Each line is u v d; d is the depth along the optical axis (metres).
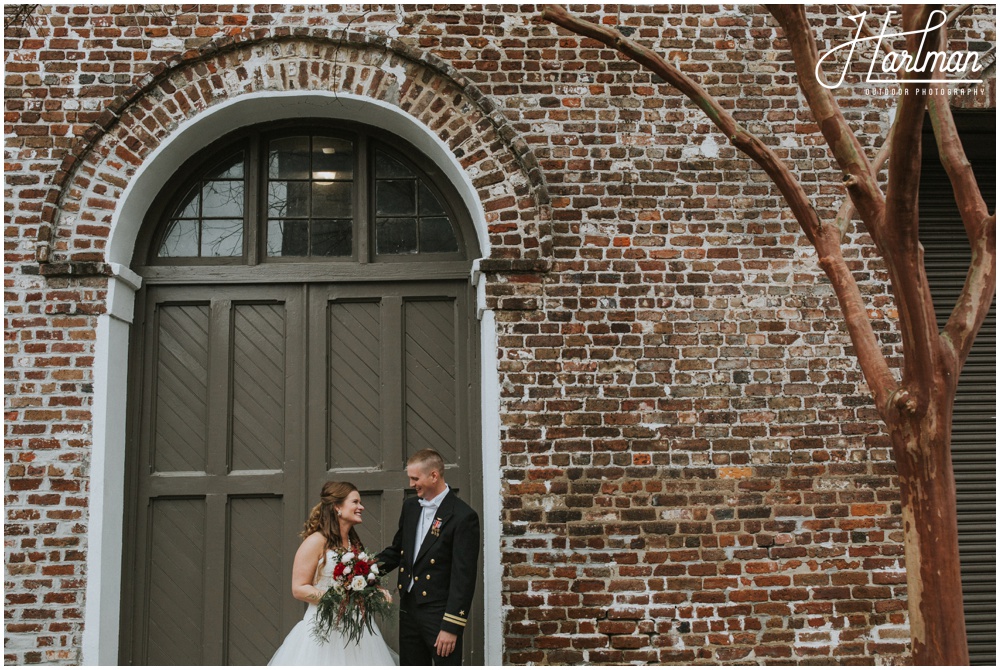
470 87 4.72
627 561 4.45
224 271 4.94
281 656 3.89
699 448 4.57
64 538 4.34
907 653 4.46
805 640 4.45
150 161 4.65
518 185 4.70
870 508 4.58
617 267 4.70
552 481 4.49
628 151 4.80
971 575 4.90
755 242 4.77
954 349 2.67
